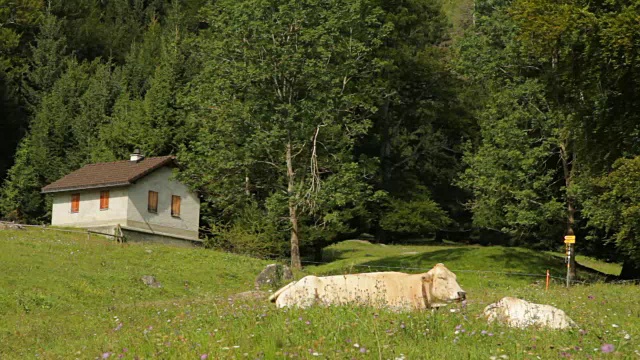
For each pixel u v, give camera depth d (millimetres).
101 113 76938
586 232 58000
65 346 15539
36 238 46406
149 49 93438
